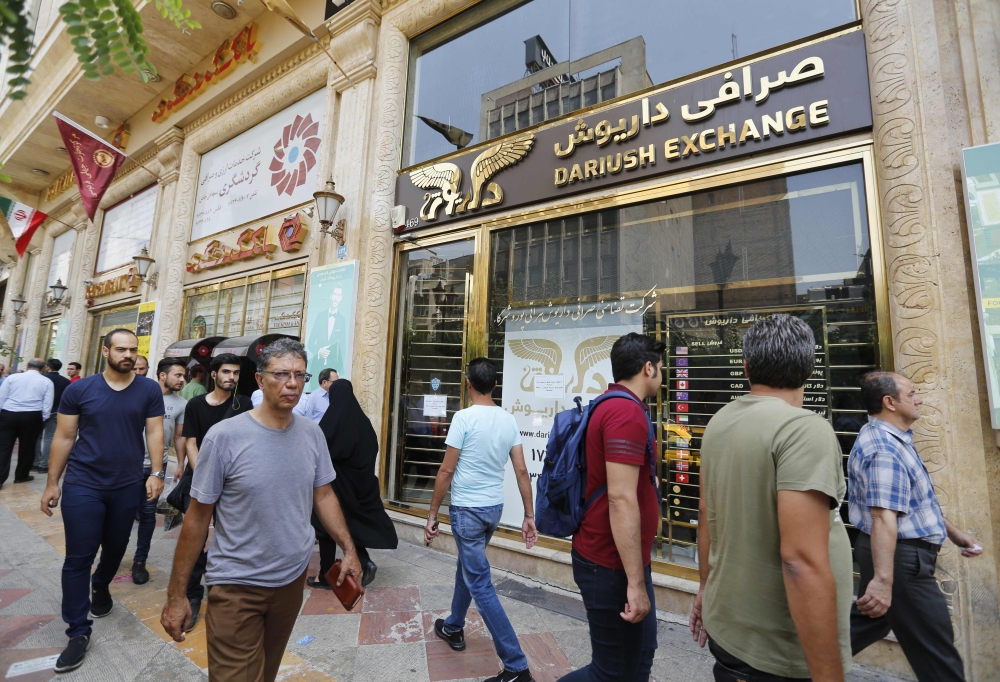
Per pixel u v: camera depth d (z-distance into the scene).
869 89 3.11
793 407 1.38
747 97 3.52
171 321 8.51
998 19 2.86
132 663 2.56
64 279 12.76
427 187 5.36
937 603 1.96
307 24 6.74
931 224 2.77
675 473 3.55
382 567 4.02
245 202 7.79
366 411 5.31
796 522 1.22
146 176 10.00
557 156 4.42
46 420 7.07
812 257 3.26
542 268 4.50
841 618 1.32
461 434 2.61
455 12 5.57
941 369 2.66
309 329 5.98
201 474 1.74
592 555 1.72
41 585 3.51
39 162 12.54
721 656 1.40
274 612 1.82
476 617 3.16
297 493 1.84
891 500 1.96
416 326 5.33
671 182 3.80
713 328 3.56
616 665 1.66
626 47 4.33
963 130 2.81
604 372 4.02
